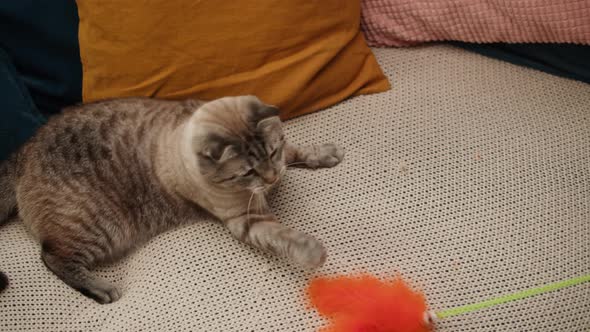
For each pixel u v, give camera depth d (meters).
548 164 1.03
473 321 0.94
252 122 0.96
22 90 1.15
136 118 1.06
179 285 0.98
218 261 1.00
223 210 1.01
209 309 0.96
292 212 1.03
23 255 1.05
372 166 1.05
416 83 1.13
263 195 1.01
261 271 0.98
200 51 1.06
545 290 0.94
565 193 1.00
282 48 1.08
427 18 1.12
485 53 1.15
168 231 1.05
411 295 0.95
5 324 0.99
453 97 1.10
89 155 1.05
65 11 1.12
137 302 0.98
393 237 0.99
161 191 1.05
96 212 1.04
